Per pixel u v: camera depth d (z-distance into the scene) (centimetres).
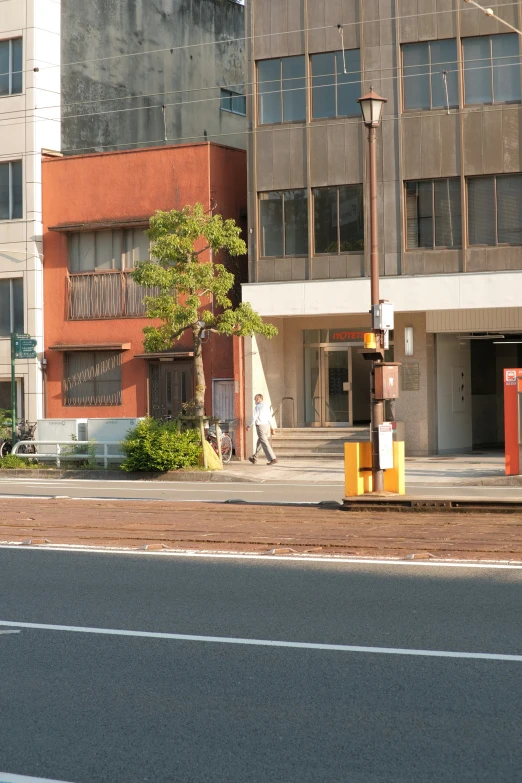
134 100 4294
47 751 661
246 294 3469
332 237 3381
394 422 3356
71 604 1142
